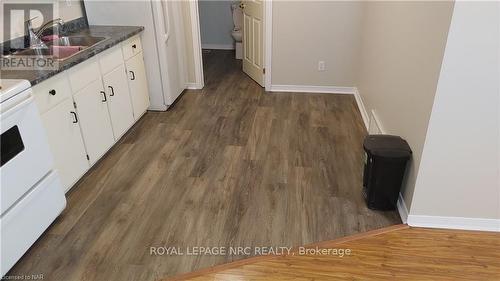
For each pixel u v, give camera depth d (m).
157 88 3.83
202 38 6.41
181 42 4.20
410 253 2.03
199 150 3.15
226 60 5.80
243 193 2.57
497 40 1.71
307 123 3.63
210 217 2.35
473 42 1.73
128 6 3.48
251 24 4.61
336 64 4.31
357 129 3.51
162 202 2.50
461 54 1.76
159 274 1.93
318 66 4.34
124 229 2.25
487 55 1.75
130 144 3.28
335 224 2.27
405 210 2.28
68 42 3.12
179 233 2.22
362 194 2.55
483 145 1.96
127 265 1.99
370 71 3.54
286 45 4.27
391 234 2.18
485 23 1.69
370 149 2.24
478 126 1.91
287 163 2.93
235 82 4.84
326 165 2.90
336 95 4.39
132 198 2.54
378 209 2.39
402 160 2.19
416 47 2.20
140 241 2.16
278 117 3.78
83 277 1.92
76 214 2.38
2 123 1.77
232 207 2.43
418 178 2.10
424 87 2.03
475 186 2.08
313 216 2.34
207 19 6.26
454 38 1.73
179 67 4.23
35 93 2.12
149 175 2.80
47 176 2.17
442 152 2.01
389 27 2.87
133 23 3.55
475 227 2.19
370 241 2.12
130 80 3.39
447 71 1.81
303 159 2.99
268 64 4.38
